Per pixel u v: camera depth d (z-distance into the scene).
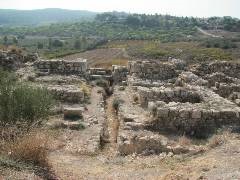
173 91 23.81
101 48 116.38
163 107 19.06
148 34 174.12
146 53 86.38
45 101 17.44
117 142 17.77
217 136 17.06
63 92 24.23
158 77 32.72
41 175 10.87
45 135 13.83
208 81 30.47
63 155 15.16
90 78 33.78
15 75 26.17
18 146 11.59
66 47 137.25
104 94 29.34
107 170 13.63
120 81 33.97
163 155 15.56
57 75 31.14
